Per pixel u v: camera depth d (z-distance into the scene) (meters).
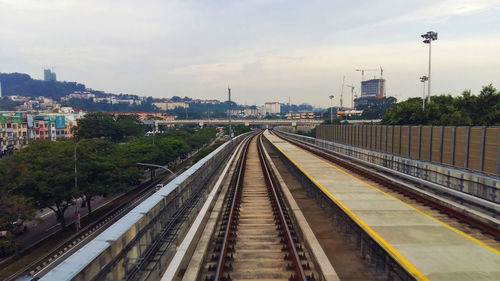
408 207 9.38
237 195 12.73
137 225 5.30
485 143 12.02
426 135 16.27
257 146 44.66
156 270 5.57
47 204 20.06
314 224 10.28
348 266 7.16
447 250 6.27
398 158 16.56
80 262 3.60
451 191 9.91
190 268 5.87
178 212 8.02
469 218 8.09
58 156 22.03
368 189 11.91
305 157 23.84
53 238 20.55
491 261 5.80
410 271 5.29
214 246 7.55
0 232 17.89
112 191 25.06
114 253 4.37
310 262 6.62
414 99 46.75
